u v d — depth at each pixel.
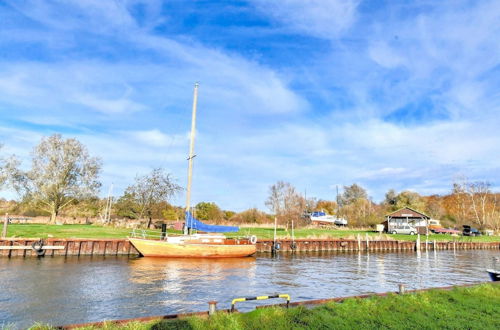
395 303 11.03
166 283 19.23
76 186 52.06
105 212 54.44
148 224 47.97
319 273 24.81
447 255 43.22
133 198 48.88
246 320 8.89
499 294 13.00
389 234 58.16
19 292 16.48
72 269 23.19
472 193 83.25
